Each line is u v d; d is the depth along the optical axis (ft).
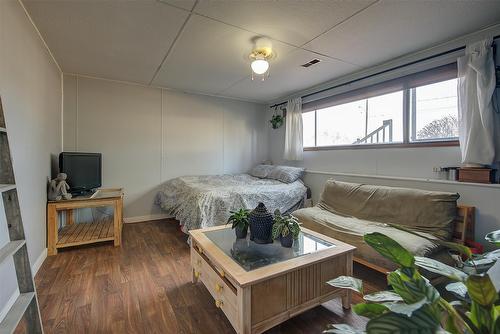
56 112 10.11
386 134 10.04
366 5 6.13
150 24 7.04
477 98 7.07
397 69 9.42
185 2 6.06
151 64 10.00
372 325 1.98
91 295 6.08
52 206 8.49
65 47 8.47
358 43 8.09
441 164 8.24
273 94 14.49
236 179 13.46
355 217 8.79
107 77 11.68
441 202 6.94
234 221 6.26
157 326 5.04
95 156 10.85
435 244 6.04
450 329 2.28
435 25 7.00
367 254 6.57
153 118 13.23
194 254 6.60
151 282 6.77
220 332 4.91
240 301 4.27
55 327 4.92
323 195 10.38
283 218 5.97
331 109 12.48
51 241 8.48
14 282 5.32
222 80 11.96
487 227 7.04
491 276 2.60
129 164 12.73
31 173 6.93
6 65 5.38
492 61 6.90
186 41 8.04
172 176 13.83
